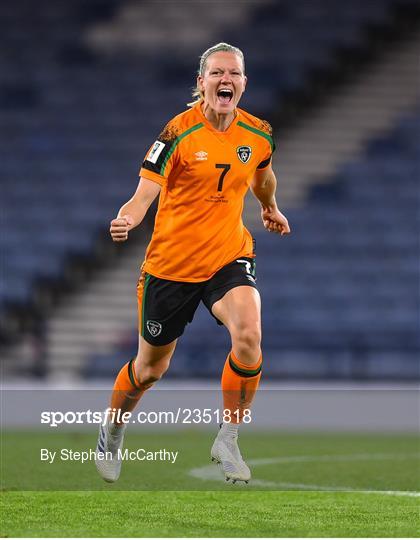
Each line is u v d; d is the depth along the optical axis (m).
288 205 62.22
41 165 65.25
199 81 16.94
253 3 73.50
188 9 73.56
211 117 16.77
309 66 69.81
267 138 17.20
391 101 69.25
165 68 70.56
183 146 16.56
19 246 59.59
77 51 72.00
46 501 18.67
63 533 14.95
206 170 16.67
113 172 64.44
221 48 16.59
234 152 16.80
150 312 17.69
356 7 72.75
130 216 16.03
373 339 53.59
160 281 17.44
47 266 58.25
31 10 74.19
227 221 17.16
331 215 61.16
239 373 16.81
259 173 17.95
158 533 15.05
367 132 67.06
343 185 63.22
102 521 16.33
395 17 72.56
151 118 67.56
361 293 56.44
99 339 56.03
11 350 54.56
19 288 56.56
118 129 67.06
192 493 20.17
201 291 17.48
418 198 62.19
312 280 57.19
